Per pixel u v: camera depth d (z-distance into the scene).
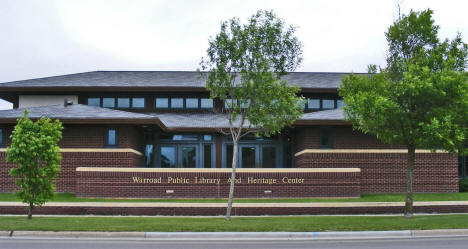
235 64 17.55
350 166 24.53
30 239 13.73
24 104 28.69
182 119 27.22
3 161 23.86
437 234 14.79
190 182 22.47
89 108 25.55
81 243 12.92
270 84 17.03
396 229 14.98
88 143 24.03
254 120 17.42
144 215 20.31
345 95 18.16
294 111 17.66
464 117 16.34
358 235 14.55
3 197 22.25
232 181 17.55
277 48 17.62
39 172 17.39
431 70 17.05
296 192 22.58
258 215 20.39
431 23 17.88
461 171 29.72
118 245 12.55
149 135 28.11
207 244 12.84
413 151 17.78
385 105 16.28
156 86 28.28
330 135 24.91
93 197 22.16
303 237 14.40
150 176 22.39
